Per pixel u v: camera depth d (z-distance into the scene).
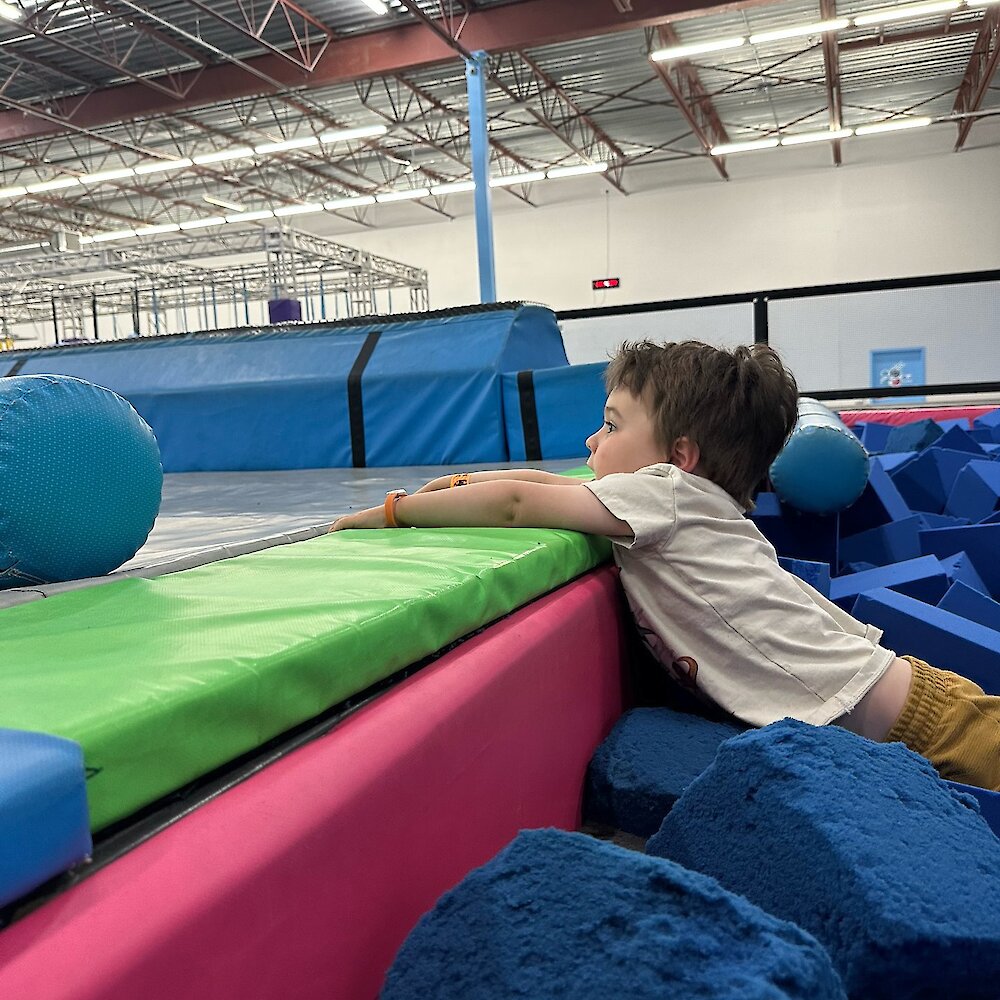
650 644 0.91
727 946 0.35
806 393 4.23
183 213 12.49
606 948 0.36
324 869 0.38
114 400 0.67
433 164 10.70
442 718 0.50
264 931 0.34
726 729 0.82
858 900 0.43
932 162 9.91
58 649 0.44
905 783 0.53
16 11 5.99
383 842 0.43
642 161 10.45
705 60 7.83
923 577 1.35
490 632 0.65
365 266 9.21
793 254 10.47
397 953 0.40
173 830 0.35
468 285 11.91
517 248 11.62
